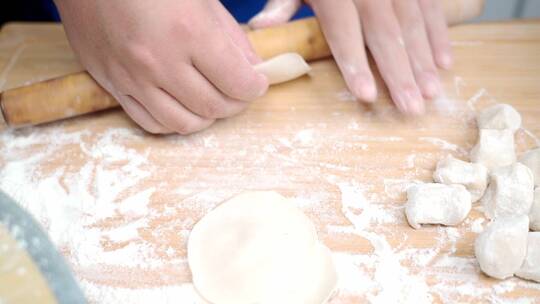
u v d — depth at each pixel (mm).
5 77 604
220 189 509
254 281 452
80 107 550
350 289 454
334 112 559
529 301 446
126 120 561
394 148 529
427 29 595
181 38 489
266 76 553
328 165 520
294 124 551
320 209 494
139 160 530
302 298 445
